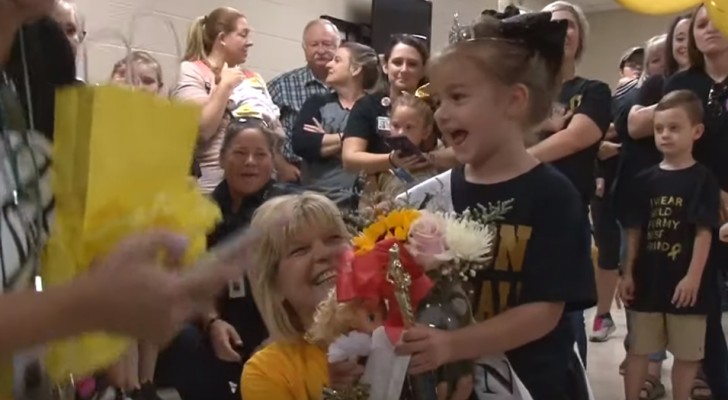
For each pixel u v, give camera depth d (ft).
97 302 2.09
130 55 3.17
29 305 2.06
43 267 2.63
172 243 2.37
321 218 4.61
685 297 8.99
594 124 7.61
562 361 4.91
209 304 2.48
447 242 4.11
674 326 9.17
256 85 10.74
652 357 10.84
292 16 16.76
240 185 7.88
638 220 9.48
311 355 4.58
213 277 2.31
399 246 4.09
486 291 4.58
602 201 12.30
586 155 7.70
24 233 2.58
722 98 9.37
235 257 2.42
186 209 2.71
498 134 4.70
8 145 2.61
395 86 9.34
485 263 4.44
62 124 2.65
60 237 2.61
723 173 9.37
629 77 16.84
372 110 9.12
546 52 4.87
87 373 2.72
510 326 4.35
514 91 4.68
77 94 2.63
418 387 4.03
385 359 3.97
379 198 5.56
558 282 4.52
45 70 2.97
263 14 15.96
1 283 2.50
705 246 9.01
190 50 10.58
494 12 5.85
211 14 10.70
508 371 4.42
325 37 13.33
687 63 10.07
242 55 10.78
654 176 9.39
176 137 2.76
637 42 31.91
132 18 5.09
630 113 10.08
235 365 6.91
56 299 2.08
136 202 2.63
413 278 4.08
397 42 9.52
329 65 11.93
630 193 9.58
